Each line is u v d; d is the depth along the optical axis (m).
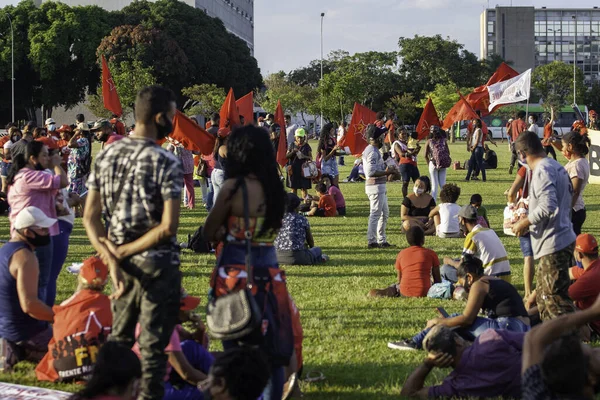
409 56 95.88
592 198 20.77
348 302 9.12
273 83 82.19
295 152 18.12
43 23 70.00
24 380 6.22
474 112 25.27
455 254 12.40
